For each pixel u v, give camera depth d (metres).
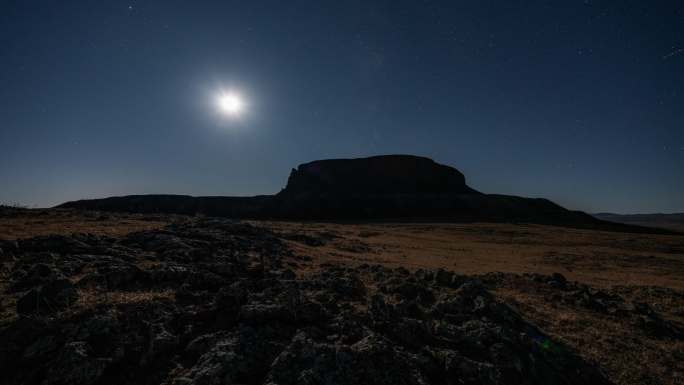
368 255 32.91
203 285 12.64
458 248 48.94
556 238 67.94
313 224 76.00
